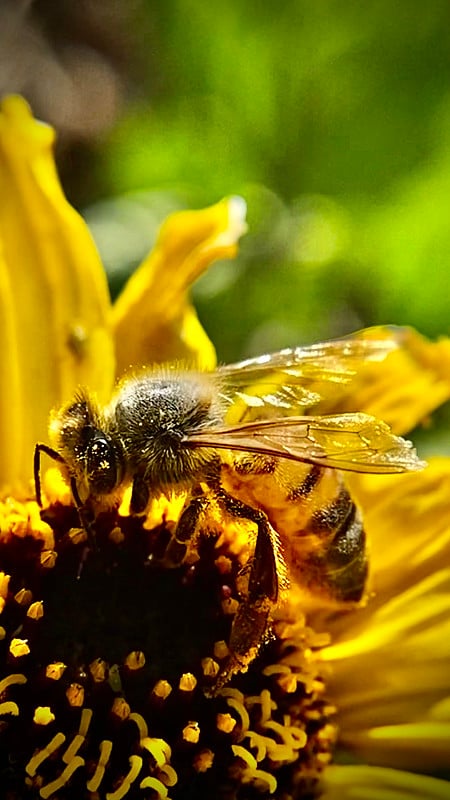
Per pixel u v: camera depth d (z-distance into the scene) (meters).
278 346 0.13
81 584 0.09
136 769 0.08
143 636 0.09
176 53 0.14
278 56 0.13
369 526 0.10
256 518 0.09
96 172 0.15
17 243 0.10
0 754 0.08
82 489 0.09
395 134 0.13
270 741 0.09
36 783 0.08
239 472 0.09
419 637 0.10
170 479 0.09
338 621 0.10
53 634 0.09
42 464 0.09
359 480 0.10
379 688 0.09
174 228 0.10
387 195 0.13
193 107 0.14
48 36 0.18
